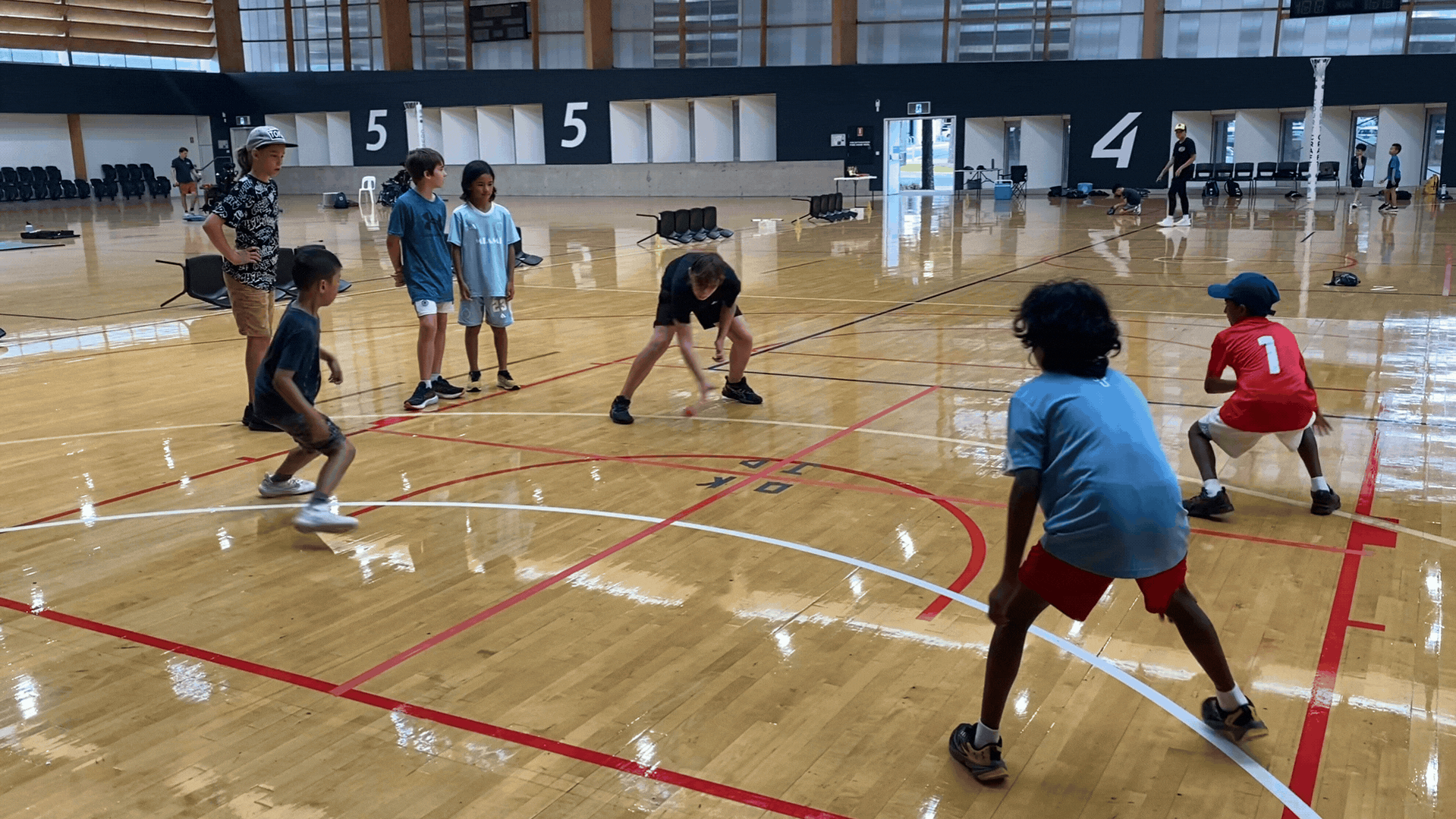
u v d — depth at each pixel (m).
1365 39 28.22
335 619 3.80
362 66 37.50
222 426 6.59
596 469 5.57
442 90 36.19
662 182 34.44
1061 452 2.60
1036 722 3.06
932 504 4.96
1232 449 4.71
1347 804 2.64
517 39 35.56
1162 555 2.63
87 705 3.21
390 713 3.14
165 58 37.12
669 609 3.86
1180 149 19.70
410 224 6.77
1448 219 20.11
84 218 26.95
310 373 4.69
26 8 32.53
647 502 5.05
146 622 3.80
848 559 4.31
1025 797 2.70
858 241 18.28
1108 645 3.51
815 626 3.70
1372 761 2.82
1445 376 7.30
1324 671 3.31
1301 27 28.77
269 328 6.41
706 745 2.95
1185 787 2.73
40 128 33.56
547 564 4.30
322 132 38.88
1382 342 8.52
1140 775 2.79
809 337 9.31
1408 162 28.42
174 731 3.05
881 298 11.52
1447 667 3.33
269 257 6.33
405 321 10.58
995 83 30.86
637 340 9.38
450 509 4.97
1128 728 3.02
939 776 2.80
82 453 6.00
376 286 13.34
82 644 3.62
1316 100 21.17
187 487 5.36
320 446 4.66
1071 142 30.64
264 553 4.46
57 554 4.47
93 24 34.16
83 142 34.59
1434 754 2.86
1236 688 2.91
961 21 31.52
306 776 2.82
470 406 7.00
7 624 3.79
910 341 9.05
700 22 33.91
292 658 3.50
